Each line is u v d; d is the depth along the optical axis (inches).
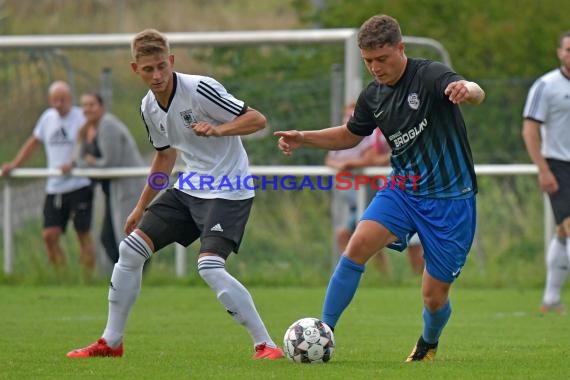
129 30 3090.6
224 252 840.3
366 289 1606.8
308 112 1804.9
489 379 730.8
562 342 1003.9
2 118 1839.3
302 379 722.8
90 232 1702.8
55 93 1696.6
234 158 858.8
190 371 770.8
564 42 1228.5
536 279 1673.2
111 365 809.5
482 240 1711.4
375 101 836.6
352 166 1656.0
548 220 1659.7
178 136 864.3
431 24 2368.4
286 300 1435.8
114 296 861.2
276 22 3238.2
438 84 800.3
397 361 846.5
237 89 1824.6
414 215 817.5
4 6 3041.3
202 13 3243.1
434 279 815.7
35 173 1708.9
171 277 1710.1
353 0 2416.3
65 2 3112.7
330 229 1713.8
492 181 1720.0
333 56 1843.0
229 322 1187.9
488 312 1305.4
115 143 1681.8
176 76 852.0
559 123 1236.5
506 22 2368.4
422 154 813.9
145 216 866.8
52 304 1384.1
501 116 1978.3
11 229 1748.3
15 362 831.1
